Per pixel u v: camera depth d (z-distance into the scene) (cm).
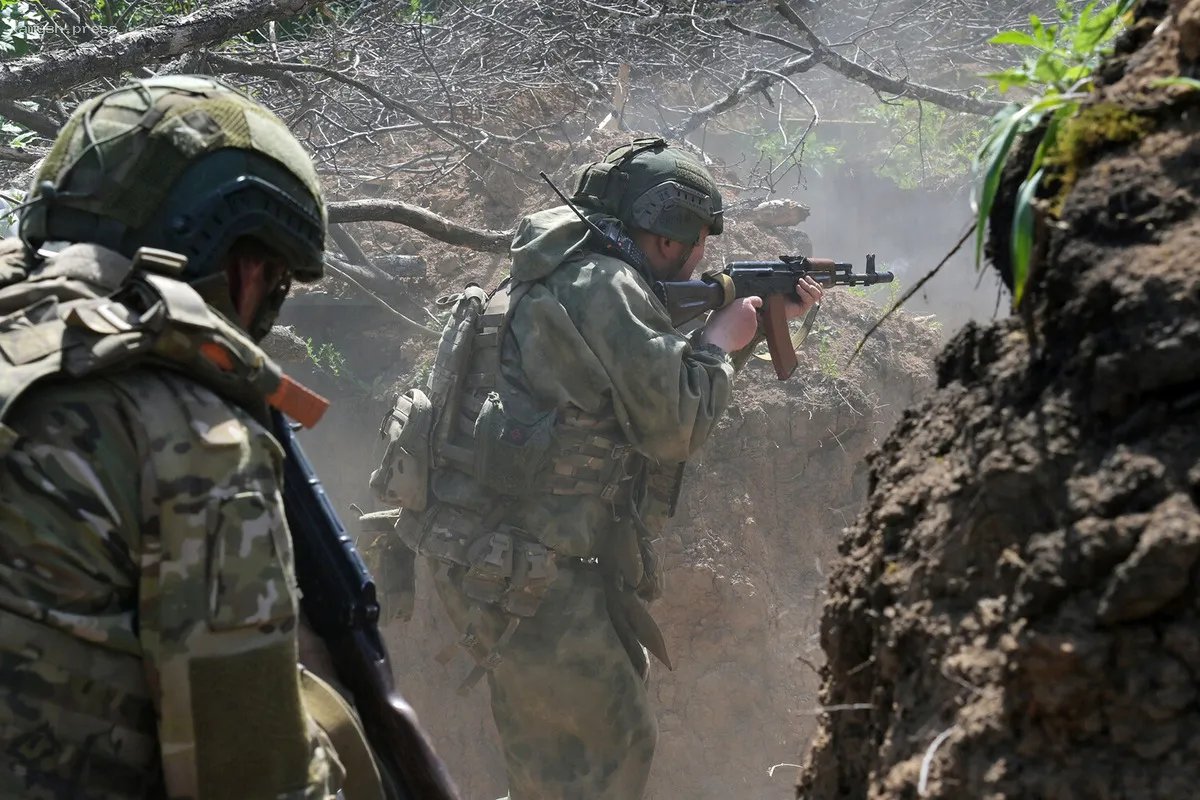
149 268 136
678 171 355
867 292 630
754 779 447
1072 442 112
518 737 359
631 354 335
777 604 465
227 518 132
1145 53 127
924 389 523
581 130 657
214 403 135
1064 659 104
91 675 129
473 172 588
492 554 341
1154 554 100
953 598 121
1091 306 112
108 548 129
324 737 149
